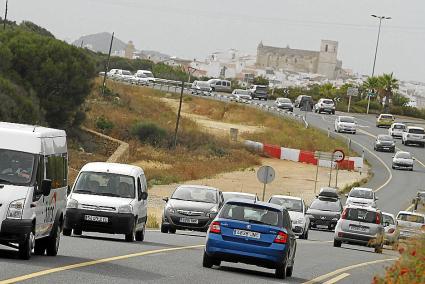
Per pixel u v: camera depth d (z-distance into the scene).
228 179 139.50
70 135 151.75
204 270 39.50
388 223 82.81
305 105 166.12
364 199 115.88
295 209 82.94
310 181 148.25
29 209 35.59
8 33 157.00
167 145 169.38
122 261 39.03
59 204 39.97
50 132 39.19
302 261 53.72
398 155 173.88
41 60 150.00
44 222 37.66
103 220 52.25
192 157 159.75
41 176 37.03
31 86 148.00
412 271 33.25
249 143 177.25
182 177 133.00
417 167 178.25
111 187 53.88
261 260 40.16
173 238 61.31
